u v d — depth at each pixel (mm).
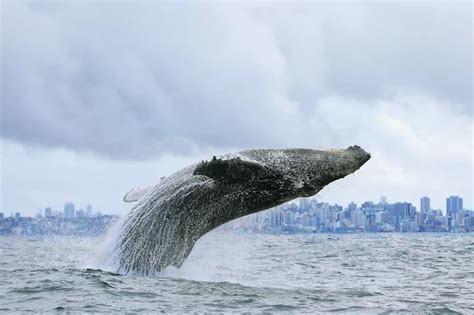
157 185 103062
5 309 76438
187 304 80312
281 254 188250
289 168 98562
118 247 103875
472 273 129000
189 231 100750
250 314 75938
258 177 97562
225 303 81750
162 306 78750
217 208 100250
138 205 103375
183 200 100312
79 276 97000
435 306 84688
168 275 103250
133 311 75812
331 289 99812
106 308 77062
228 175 94250
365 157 101500
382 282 112625
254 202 100188
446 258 170875
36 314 74062
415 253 192750
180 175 101812
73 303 79438
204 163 91250
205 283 96438
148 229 101500
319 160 99250
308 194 100562
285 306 81438
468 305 86750
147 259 101750
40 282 92062
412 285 107938
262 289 94562
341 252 199375
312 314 77375
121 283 91938
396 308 82688
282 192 99438
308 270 134125
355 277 121062
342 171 99812
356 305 84125
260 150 100312
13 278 96250
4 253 183750
